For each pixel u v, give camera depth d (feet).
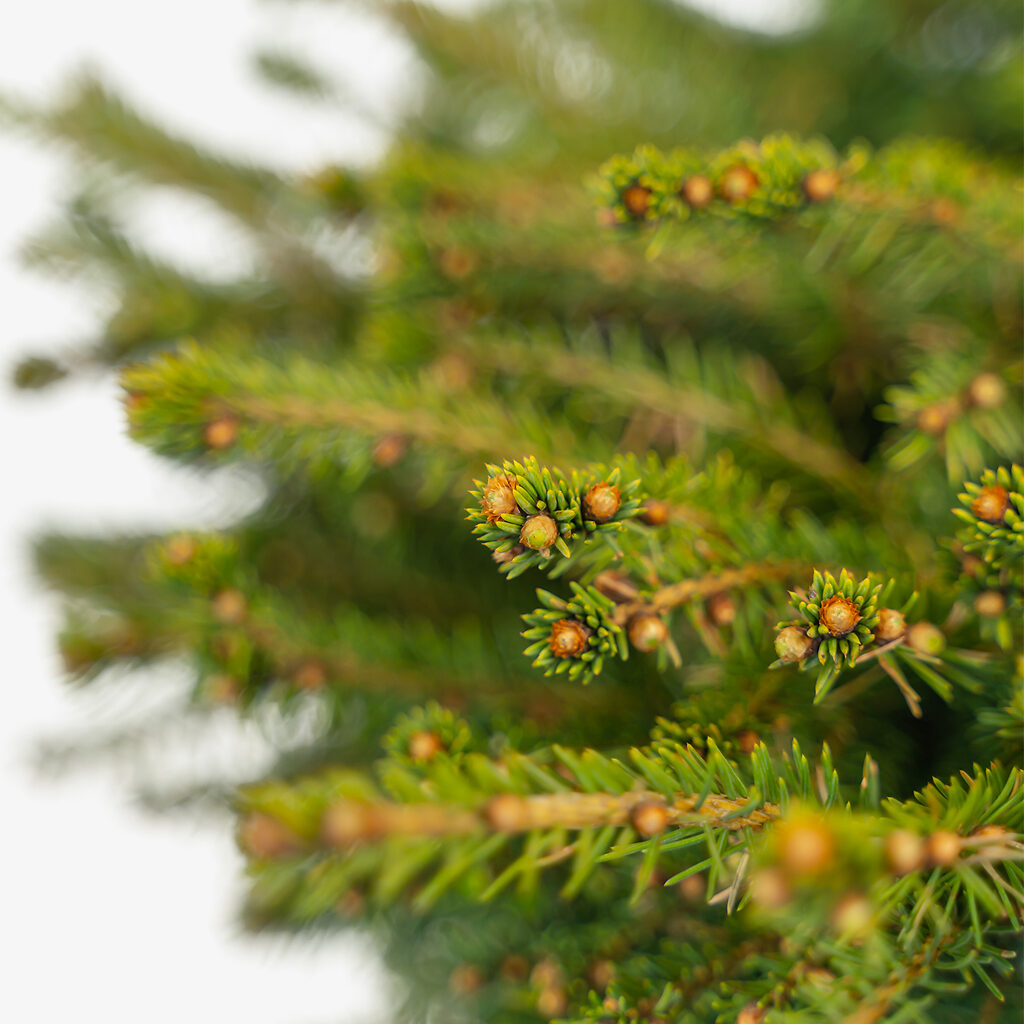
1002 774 1.48
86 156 2.26
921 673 1.50
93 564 2.21
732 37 2.30
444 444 1.65
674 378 1.75
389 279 1.77
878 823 1.40
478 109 2.60
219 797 2.38
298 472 2.20
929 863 1.39
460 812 1.36
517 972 1.65
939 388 1.62
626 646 1.49
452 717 1.52
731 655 1.58
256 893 1.36
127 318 2.14
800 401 1.80
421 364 1.77
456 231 1.76
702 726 1.55
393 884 1.35
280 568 2.06
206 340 2.17
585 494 1.47
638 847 1.41
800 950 1.50
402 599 1.94
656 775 1.41
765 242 1.62
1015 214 1.60
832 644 1.47
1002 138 2.14
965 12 2.20
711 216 1.57
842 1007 1.46
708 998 1.53
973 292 1.72
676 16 2.20
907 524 1.65
